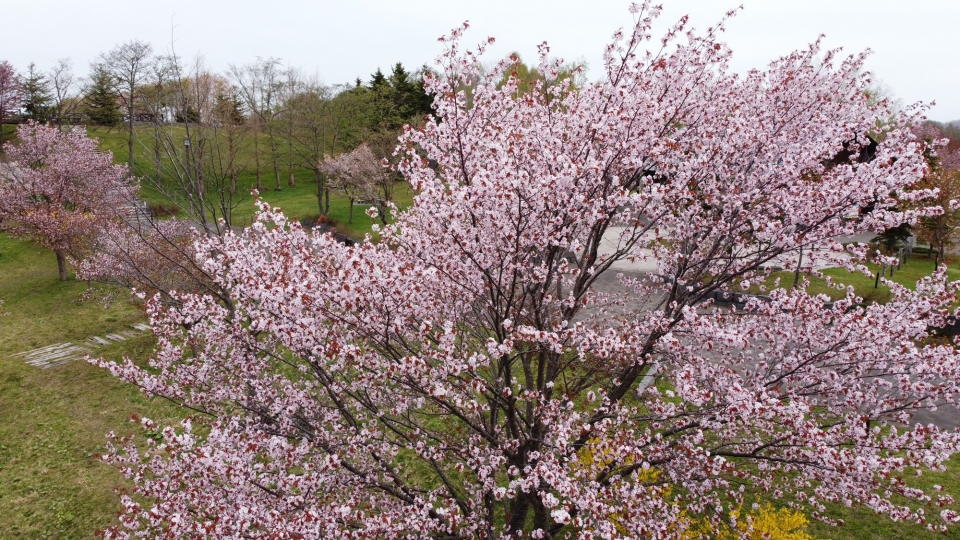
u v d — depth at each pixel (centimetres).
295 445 637
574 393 676
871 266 2042
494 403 710
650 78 680
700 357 624
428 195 578
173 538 465
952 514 505
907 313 569
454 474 952
